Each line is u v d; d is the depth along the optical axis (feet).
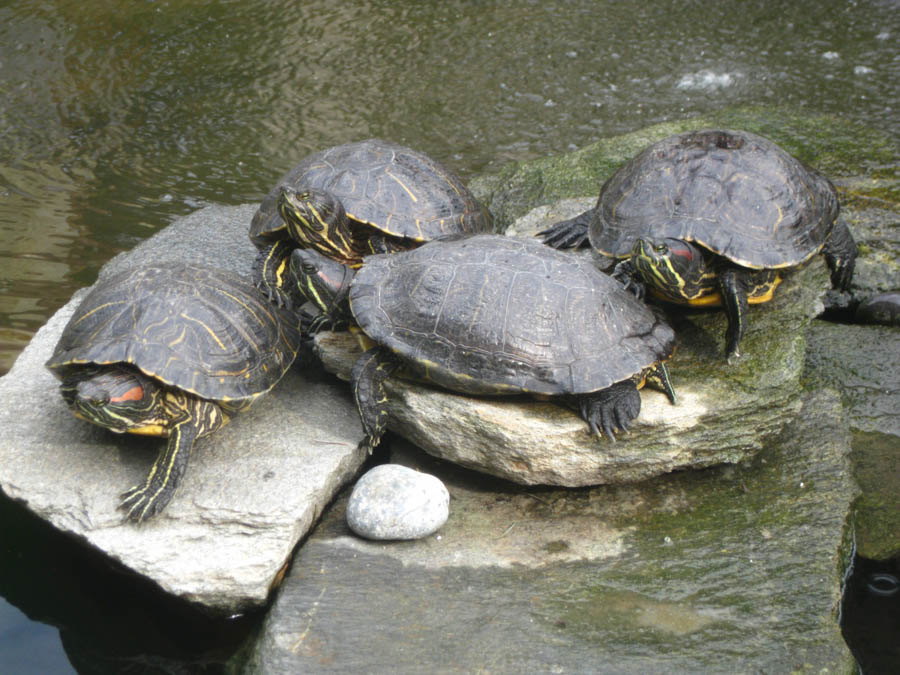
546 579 7.50
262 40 12.74
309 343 8.00
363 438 7.75
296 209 7.94
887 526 7.75
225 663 7.48
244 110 10.71
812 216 7.88
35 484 7.56
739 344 7.84
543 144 9.93
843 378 8.14
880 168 8.92
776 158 7.94
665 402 7.67
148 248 8.46
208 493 7.55
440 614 7.42
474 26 13.26
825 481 7.75
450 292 7.62
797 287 8.04
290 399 7.86
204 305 7.61
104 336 7.51
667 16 13.46
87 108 10.68
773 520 7.66
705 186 7.84
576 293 7.60
